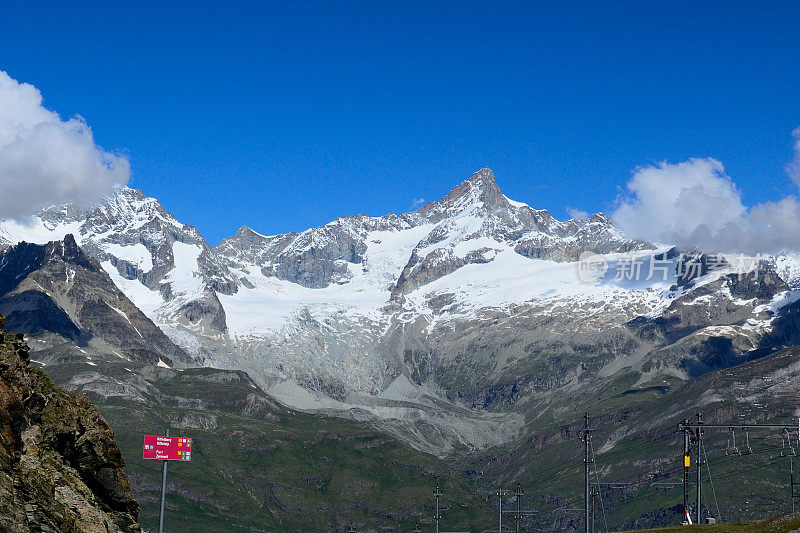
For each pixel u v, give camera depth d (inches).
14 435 2940.5
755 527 4980.3
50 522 2780.5
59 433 3137.3
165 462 4992.6
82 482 3127.5
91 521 2965.1
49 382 3297.2
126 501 3309.5
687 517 6633.9
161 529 4891.7
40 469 2955.2
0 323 3179.1
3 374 3019.2
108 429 3388.3
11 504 2701.8
